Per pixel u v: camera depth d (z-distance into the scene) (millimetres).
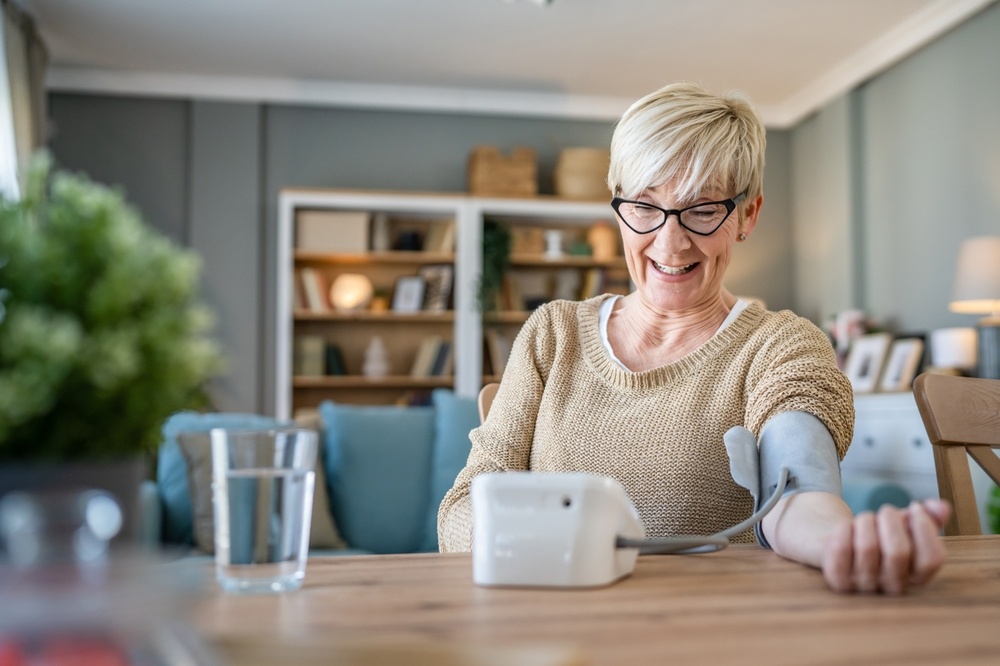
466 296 6098
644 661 489
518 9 5039
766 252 6613
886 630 565
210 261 6035
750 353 1322
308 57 5730
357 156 6305
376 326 6301
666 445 1310
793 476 946
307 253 6012
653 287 1379
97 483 424
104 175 6008
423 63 5828
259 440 669
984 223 4691
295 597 674
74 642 389
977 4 4668
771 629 568
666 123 1294
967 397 1300
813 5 4938
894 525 683
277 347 6133
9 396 416
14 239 445
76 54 5648
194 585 443
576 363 1442
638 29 5293
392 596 685
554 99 6410
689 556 891
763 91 6262
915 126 5246
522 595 691
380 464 3578
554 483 731
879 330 5469
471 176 6242
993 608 634
